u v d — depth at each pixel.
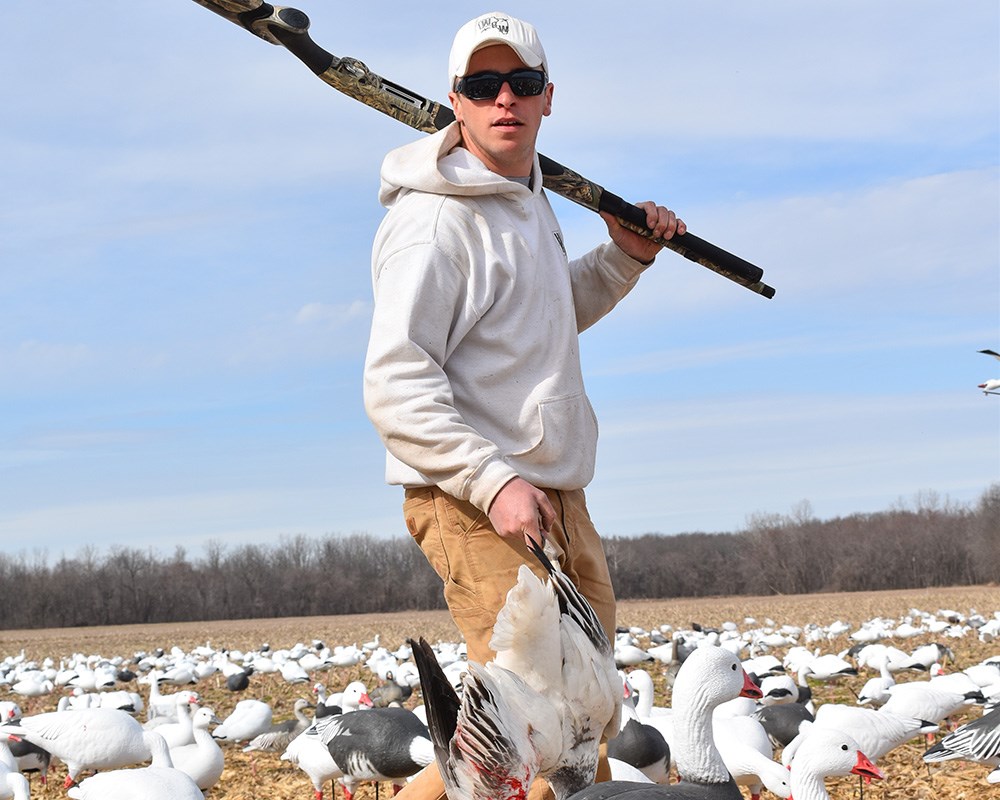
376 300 4.02
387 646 44.69
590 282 4.74
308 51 4.02
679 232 4.62
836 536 98.88
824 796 8.45
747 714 11.95
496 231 4.02
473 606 3.95
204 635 62.91
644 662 26.69
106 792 8.73
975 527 95.94
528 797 3.91
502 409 3.98
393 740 10.26
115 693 21.56
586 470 4.15
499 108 4.02
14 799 10.62
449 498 3.97
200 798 8.90
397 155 4.17
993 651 28.86
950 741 10.26
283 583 98.44
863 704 18.55
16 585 93.75
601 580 4.26
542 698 3.48
